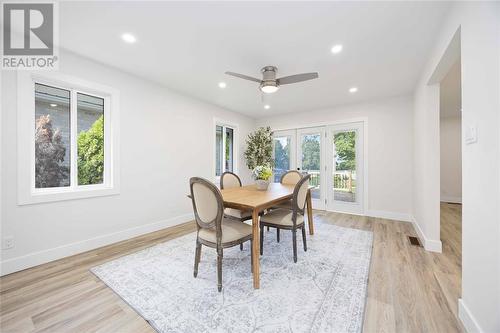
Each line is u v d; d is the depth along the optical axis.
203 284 1.82
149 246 2.64
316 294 1.67
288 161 5.25
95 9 1.71
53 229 2.27
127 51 2.35
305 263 2.19
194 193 1.87
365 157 4.15
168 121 3.46
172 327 1.34
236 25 1.89
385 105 3.96
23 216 2.08
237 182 3.30
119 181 2.82
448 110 4.98
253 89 3.52
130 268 2.09
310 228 3.05
